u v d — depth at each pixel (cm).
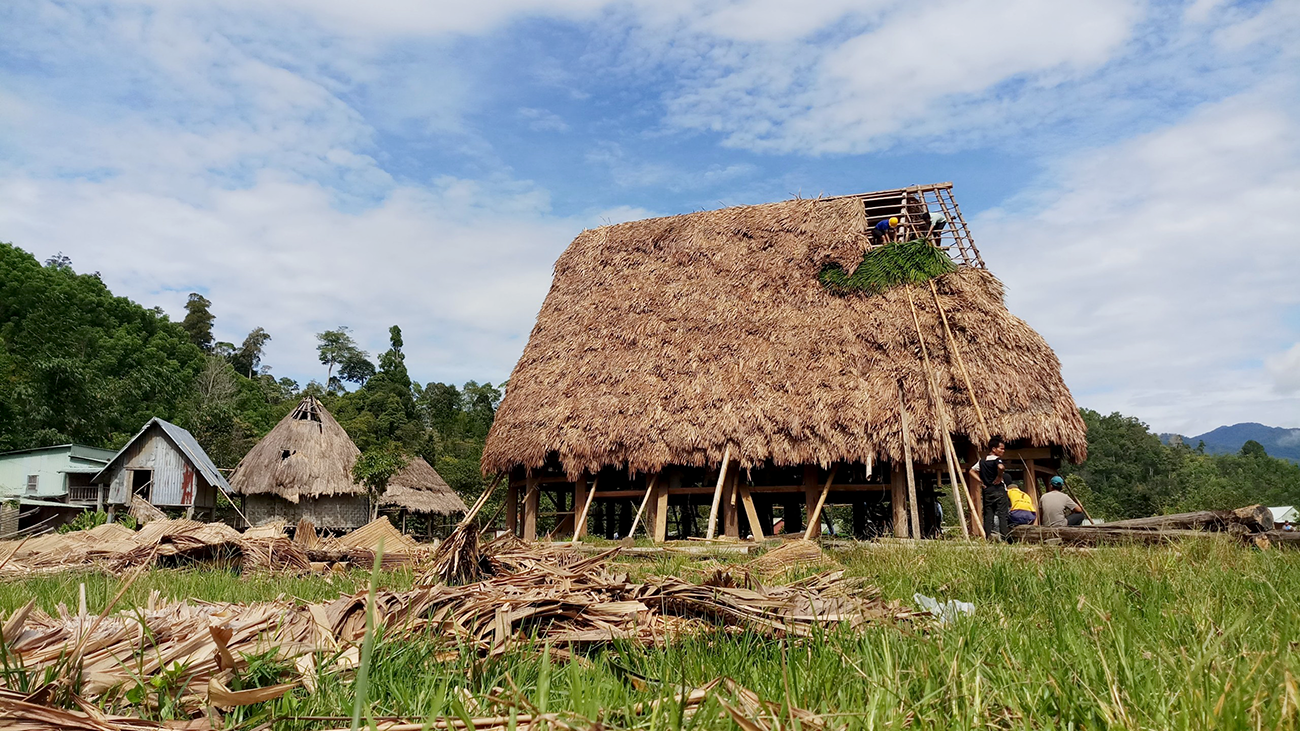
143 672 264
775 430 1493
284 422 3594
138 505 2230
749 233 1877
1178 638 319
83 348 6662
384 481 3503
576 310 1914
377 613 344
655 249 1966
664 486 1612
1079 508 1203
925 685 246
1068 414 1402
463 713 196
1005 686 247
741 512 2241
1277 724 197
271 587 689
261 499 3472
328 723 231
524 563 586
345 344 12388
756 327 1672
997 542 989
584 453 1590
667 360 1683
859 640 320
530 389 1778
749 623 366
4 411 5472
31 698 220
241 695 227
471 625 349
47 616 361
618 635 340
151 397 6919
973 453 1465
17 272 6875
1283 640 289
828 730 205
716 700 216
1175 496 7294
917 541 1130
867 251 1731
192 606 432
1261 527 891
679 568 701
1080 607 403
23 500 3528
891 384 1472
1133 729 200
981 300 1537
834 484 1578
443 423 8500
